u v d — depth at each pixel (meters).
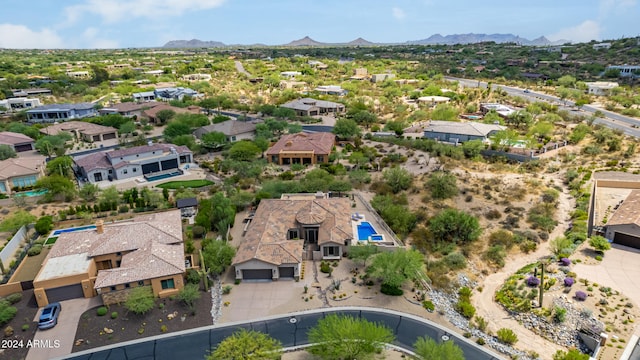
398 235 63.47
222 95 176.75
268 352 36.34
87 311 46.25
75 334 42.88
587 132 109.88
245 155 95.81
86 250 52.75
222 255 53.19
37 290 46.16
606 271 51.91
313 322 44.72
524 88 193.00
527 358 40.03
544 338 42.88
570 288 48.59
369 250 54.44
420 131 121.88
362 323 39.19
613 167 86.06
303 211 61.38
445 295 49.91
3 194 78.00
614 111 139.00
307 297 48.81
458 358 35.53
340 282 51.69
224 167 91.75
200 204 71.62
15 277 51.91
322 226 59.28
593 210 68.81
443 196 74.44
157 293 48.44
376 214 68.88
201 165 97.00
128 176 89.06
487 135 110.00
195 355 40.34
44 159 96.31
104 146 114.81
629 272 51.62
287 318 45.38
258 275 52.22
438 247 60.84
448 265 56.03
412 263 50.78
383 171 85.00
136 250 52.50
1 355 40.03
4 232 62.97
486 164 91.00
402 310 46.78
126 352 40.75
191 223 66.88
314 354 39.12
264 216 62.03
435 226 63.66
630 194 69.38
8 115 146.38
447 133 110.50
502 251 58.62
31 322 44.59
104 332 43.25
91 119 132.00
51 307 45.34
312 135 108.94
